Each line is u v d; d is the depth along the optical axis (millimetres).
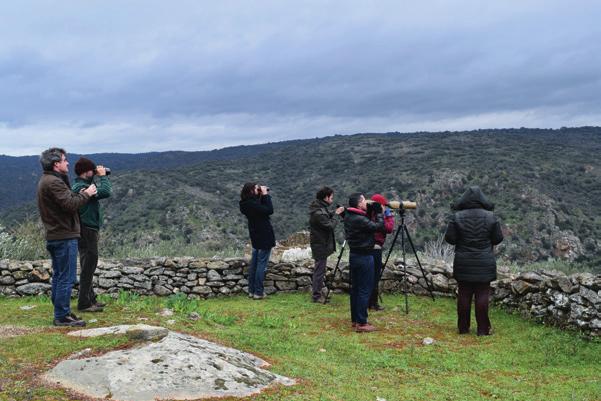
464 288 7961
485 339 7648
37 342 5426
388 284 10766
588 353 6852
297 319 8609
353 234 7941
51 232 6422
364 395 5012
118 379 4457
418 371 6172
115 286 10195
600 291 7398
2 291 9594
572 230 43250
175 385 4477
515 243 42344
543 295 8367
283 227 48812
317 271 9930
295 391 4848
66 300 6500
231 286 10578
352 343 7227
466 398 5207
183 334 6098
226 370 4906
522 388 5637
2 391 4207
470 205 8000
